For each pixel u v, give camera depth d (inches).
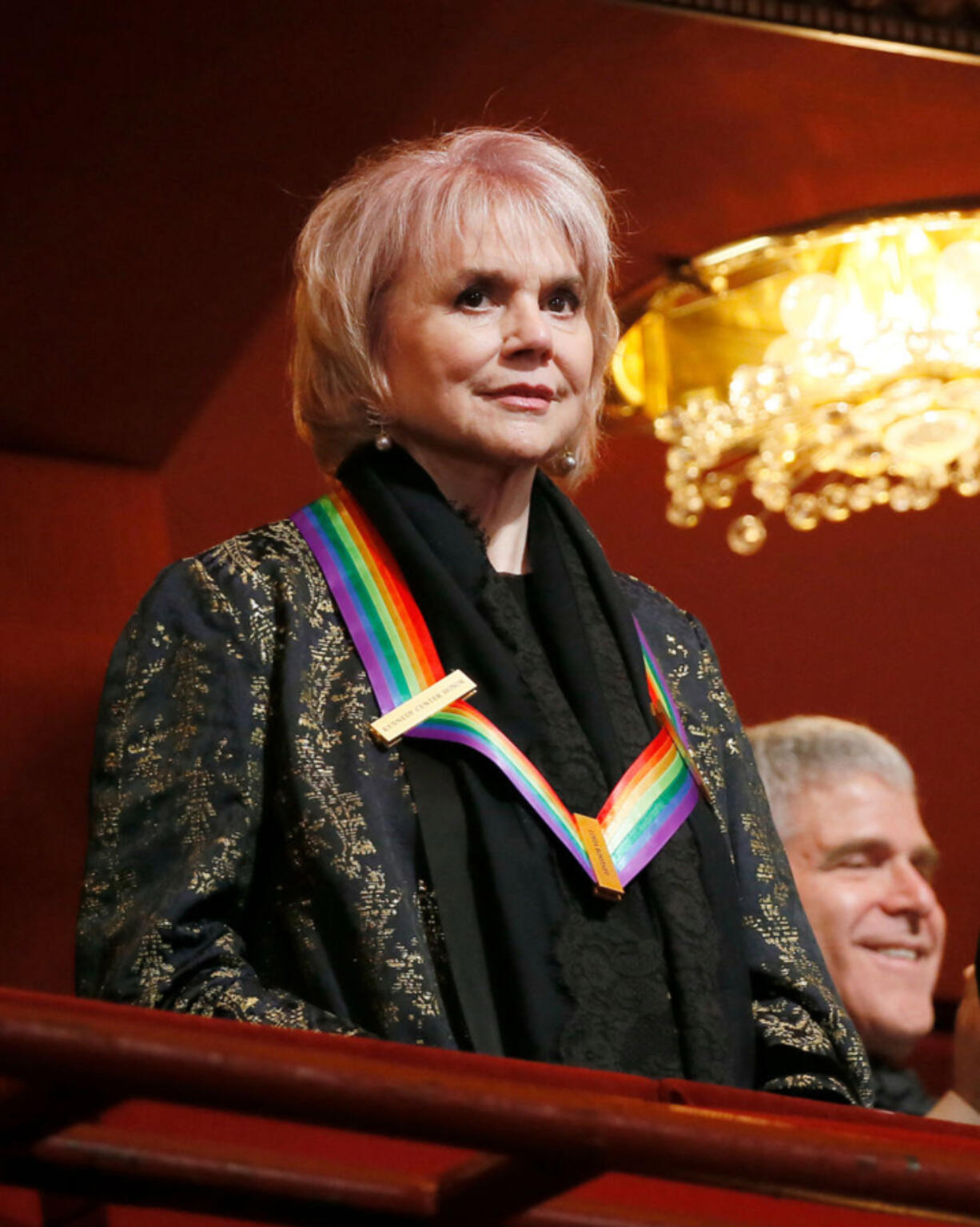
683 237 423.2
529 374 183.3
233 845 164.4
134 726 172.4
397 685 173.9
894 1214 114.2
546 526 191.8
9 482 436.5
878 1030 317.7
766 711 545.3
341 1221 101.8
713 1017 167.8
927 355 432.5
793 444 458.9
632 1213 109.3
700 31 361.7
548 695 177.6
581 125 385.7
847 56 375.6
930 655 541.6
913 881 319.9
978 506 523.2
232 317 400.2
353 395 187.8
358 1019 160.4
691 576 522.3
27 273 383.2
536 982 162.2
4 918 421.4
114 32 332.2
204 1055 91.6
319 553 182.7
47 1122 94.8
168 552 448.1
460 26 346.9
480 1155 100.4
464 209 184.9
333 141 366.0
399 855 166.7
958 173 415.2
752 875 185.8
